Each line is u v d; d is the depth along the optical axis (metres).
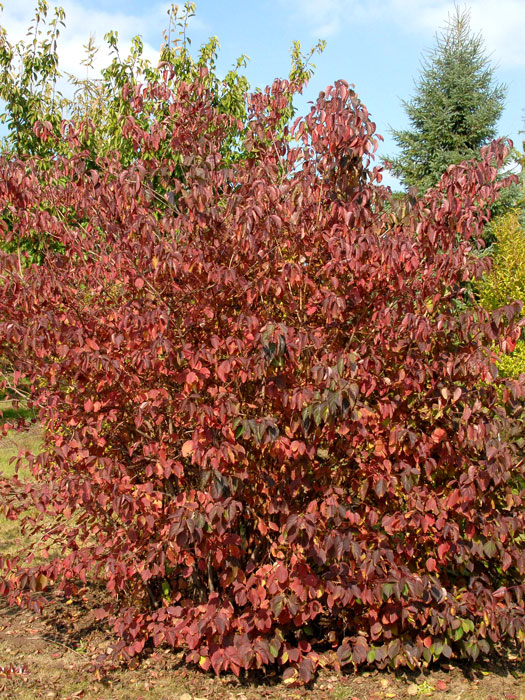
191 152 4.13
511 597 3.95
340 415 3.42
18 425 4.34
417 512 3.71
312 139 3.99
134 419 4.04
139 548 3.89
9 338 3.74
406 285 3.72
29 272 4.28
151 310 3.57
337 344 3.85
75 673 4.05
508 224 9.50
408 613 3.69
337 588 3.60
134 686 3.90
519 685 3.97
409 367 3.73
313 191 3.94
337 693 3.82
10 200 4.07
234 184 4.27
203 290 3.76
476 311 3.76
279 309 3.92
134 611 3.99
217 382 3.81
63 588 4.05
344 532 3.62
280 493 3.79
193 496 3.60
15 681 3.95
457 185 3.69
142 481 4.09
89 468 3.68
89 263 4.50
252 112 4.68
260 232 3.61
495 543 3.73
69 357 3.86
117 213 4.04
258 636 3.68
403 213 3.74
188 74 8.09
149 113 7.12
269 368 3.56
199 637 3.71
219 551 3.59
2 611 5.09
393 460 3.89
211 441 3.60
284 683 3.96
